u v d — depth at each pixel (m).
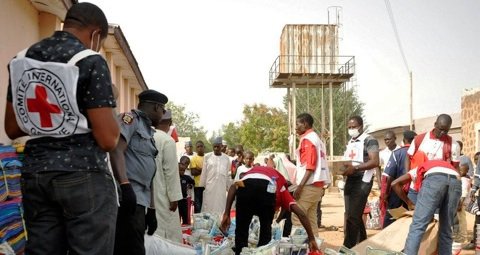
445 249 6.77
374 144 7.77
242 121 53.97
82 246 2.75
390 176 8.64
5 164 4.41
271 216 6.30
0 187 4.23
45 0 7.38
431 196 6.62
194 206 12.50
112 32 10.70
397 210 7.48
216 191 11.23
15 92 2.83
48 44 2.85
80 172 2.76
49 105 2.75
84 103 2.78
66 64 2.73
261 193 6.19
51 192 2.76
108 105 2.80
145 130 4.74
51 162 2.75
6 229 4.14
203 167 11.35
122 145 4.20
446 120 7.21
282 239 6.49
